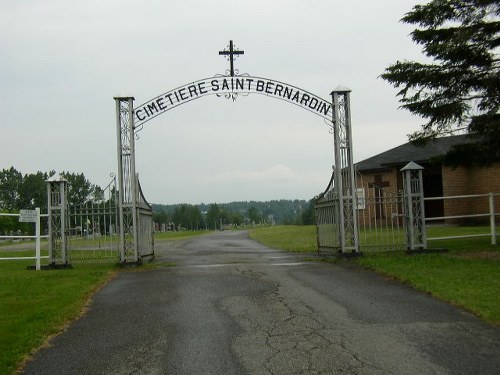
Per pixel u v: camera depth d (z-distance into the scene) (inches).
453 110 589.9
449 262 474.0
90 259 577.6
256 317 307.0
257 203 6988.2
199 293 382.0
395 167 1173.7
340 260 534.3
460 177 1083.3
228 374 216.8
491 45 589.0
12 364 233.6
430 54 589.0
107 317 321.7
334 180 571.5
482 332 269.0
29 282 443.5
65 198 546.0
